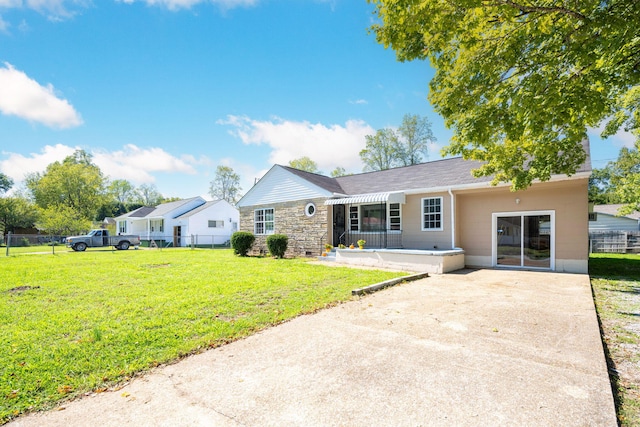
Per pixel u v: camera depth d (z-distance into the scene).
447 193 14.80
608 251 23.66
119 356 4.33
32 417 2.96
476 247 14.81
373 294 8.40
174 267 13.88
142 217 41.12
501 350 4.54
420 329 5.52
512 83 5.49
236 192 71.31
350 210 18.45
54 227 39.44
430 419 2.87
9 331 5.35
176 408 3.10
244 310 6.66
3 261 16.89
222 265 14.55
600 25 3.97
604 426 2.75
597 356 4.31
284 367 4.02
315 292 8.40
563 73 5.03
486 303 7.40
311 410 3.04
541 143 8.15
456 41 5.58
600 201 44.69
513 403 3.13
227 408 3.10
